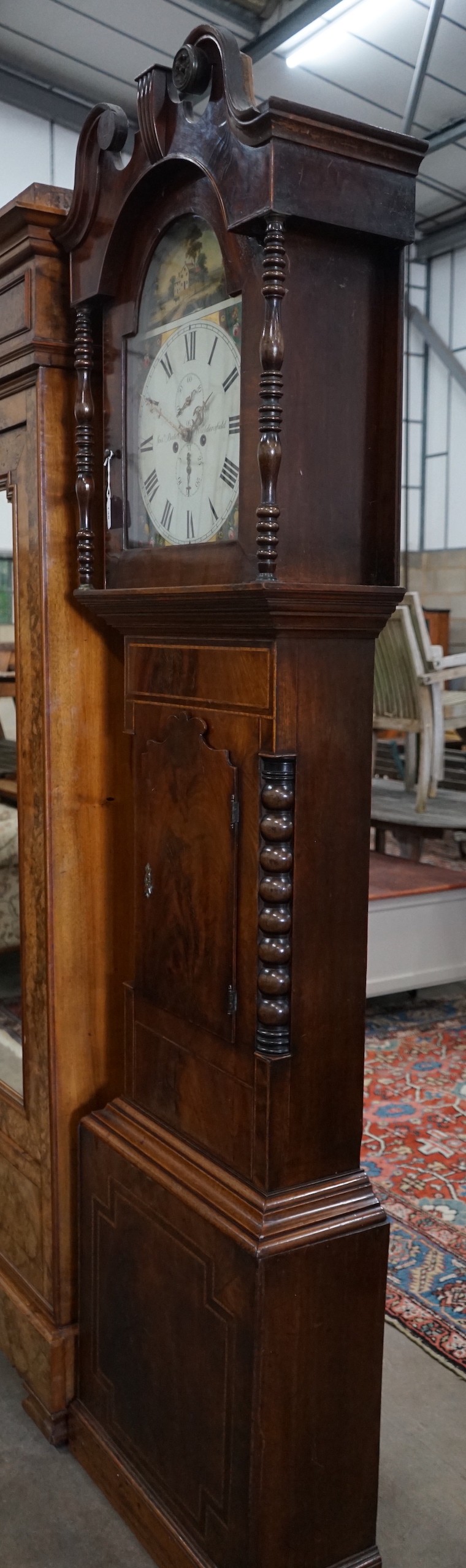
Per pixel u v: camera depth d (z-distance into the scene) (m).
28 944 1.84
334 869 1.37
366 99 7.27
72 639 1.73
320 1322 1.42
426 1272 2.37
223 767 1.39
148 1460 1.65
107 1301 1.73
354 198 1.23
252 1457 1.38
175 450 1.44
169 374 1.44
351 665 1.35
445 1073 3.42
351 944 1.41
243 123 1.18
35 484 1.70
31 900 1.81
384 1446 1.89
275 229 1.17
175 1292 1.53
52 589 1.70
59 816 1.75
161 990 1.60
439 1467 1.85
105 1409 1.77
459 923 3.96
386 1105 3.18
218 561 1.35
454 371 9.88
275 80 7.04
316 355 1.25
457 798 4.86
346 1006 1.42
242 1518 1.42
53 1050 1.79
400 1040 3.71
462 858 6.12
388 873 4.09
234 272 1.26
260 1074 1.37
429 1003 4.12
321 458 1.28
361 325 1.29
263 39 6.39
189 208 1.34
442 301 10.10
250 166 1.19
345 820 1.37
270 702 1.29
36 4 6.13
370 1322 1.48
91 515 1.63
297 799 1.32
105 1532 1.70
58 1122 1.81
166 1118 1.62
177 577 1.45
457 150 8.08
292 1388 1.41
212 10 6.14
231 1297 1.39
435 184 8.84
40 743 1.75
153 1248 1.57
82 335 1.58
